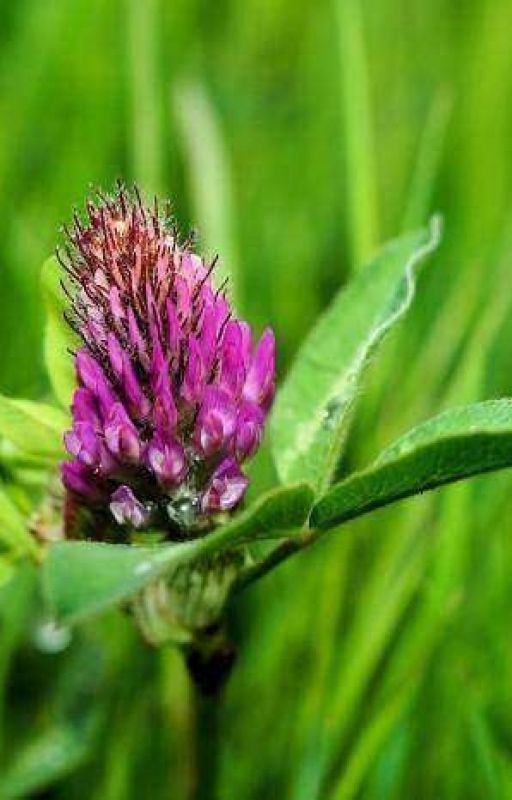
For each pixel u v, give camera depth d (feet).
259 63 1.09
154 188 0.89
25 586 0.72
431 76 1.06
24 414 0.57
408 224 0.86
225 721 0.72
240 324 0.53
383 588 0.72
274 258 0.92
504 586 0.73
